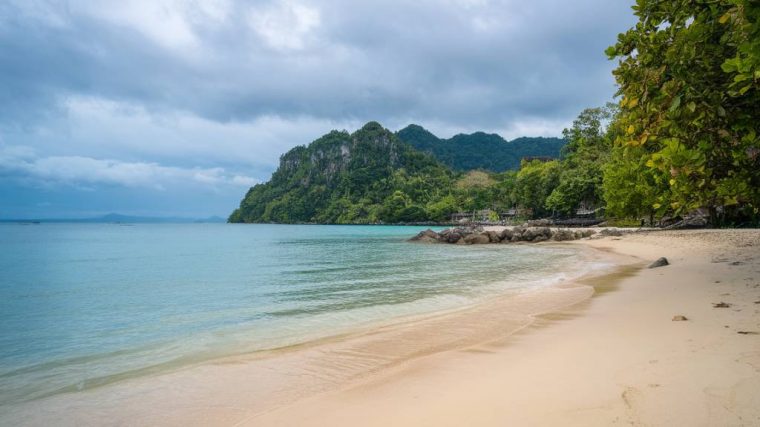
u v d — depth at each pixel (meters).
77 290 17.91
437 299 14.52
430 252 38.34
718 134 7.13
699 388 4.60
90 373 7.65
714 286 11.92
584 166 80.00
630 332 7.77
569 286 15.55
